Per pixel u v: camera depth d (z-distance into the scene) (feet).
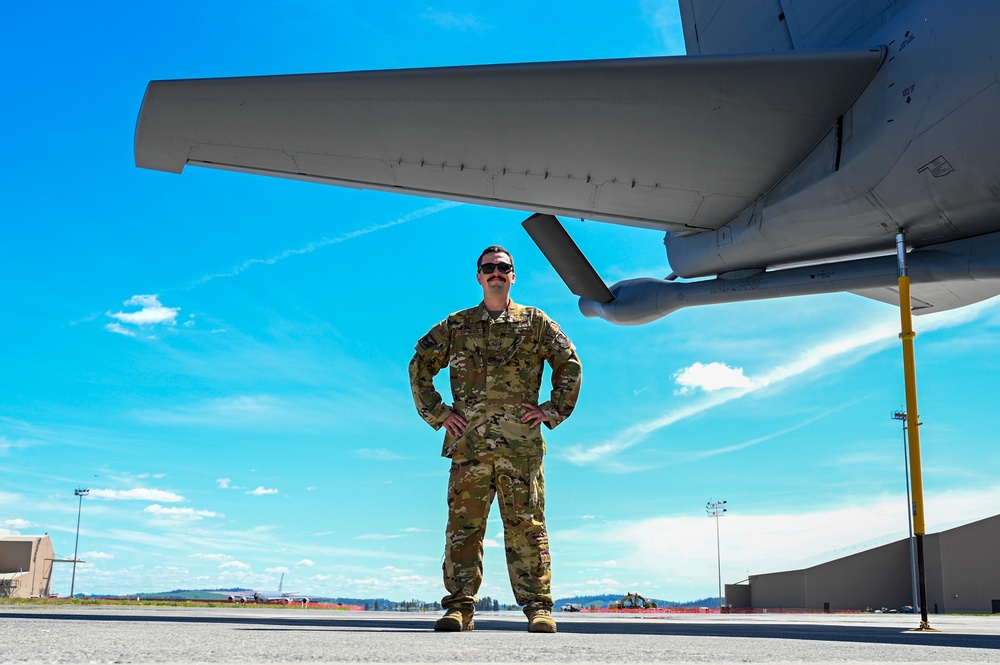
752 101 30.83
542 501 12.65
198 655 5.34
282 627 11.70
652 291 44.80
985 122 26.66
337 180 34.76
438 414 12.92
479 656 6.10
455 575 12.35
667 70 29.17
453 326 12.99
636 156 33.73
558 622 26.50
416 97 29.40
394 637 8.84
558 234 40.55
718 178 35.60
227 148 31.78
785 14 39.32
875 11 33.12
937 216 31.09
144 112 29.53
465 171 34.50
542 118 30.94
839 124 32.07
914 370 23.11
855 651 7.79
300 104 29.40
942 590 172.04
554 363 13.00
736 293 41.81
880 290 44.37
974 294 43.88
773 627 22.06
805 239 36.76
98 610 31.91
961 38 26.99
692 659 6.09
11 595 181.57
